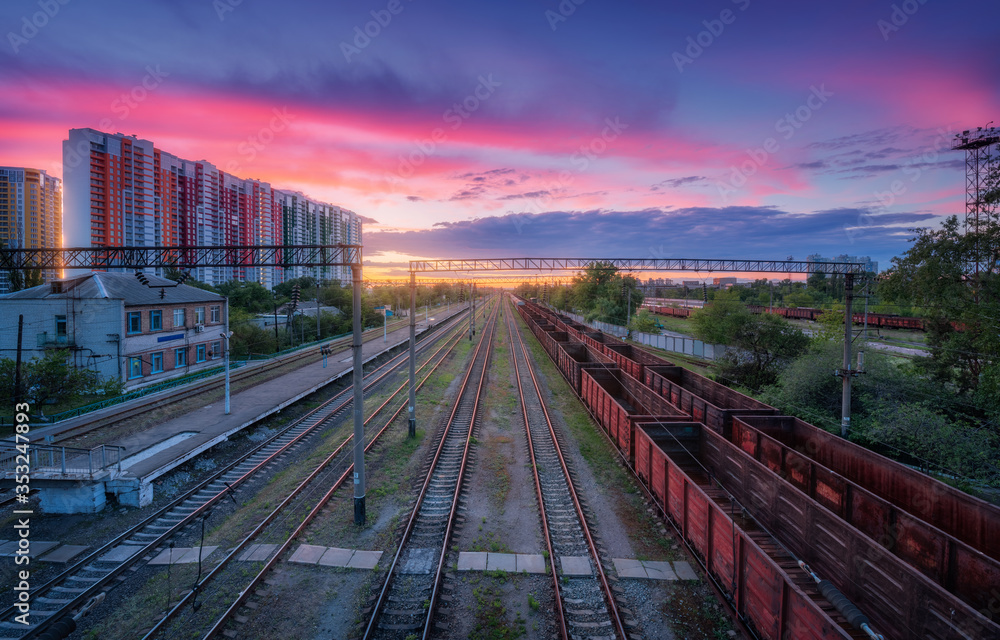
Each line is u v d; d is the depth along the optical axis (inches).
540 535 460.8
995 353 689.0
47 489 520.7
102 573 406.0
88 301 1080.2
